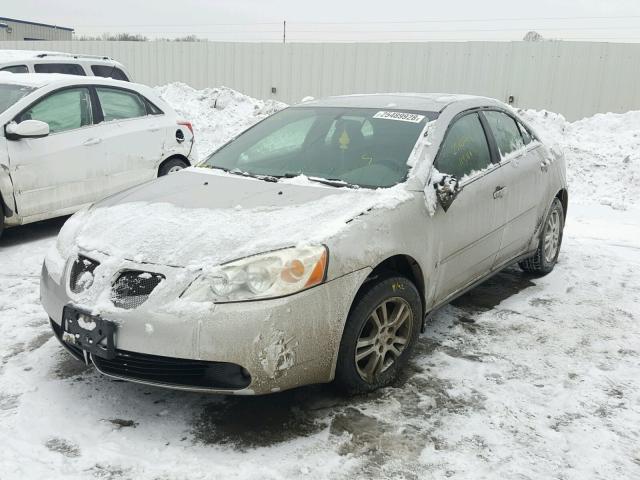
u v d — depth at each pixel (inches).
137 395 127.0
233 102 550.6
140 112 283.0
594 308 180.2
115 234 123.9
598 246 245.9
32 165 233.1
